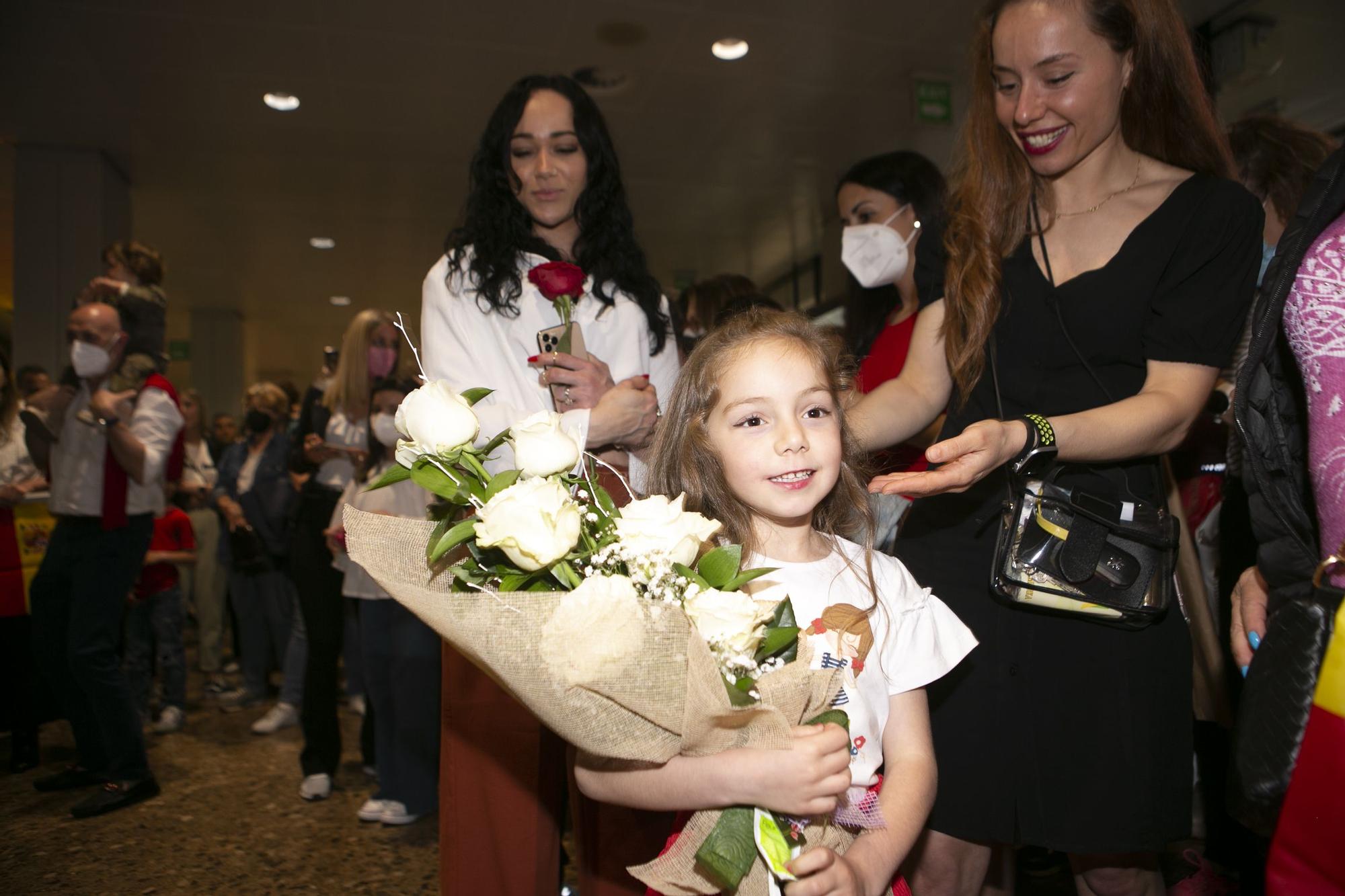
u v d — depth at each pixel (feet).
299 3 16.94
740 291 10.94
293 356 57.11
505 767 5.04
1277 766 3.22
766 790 3.22
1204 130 4.99
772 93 21.08
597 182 6.20
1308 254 3.45
